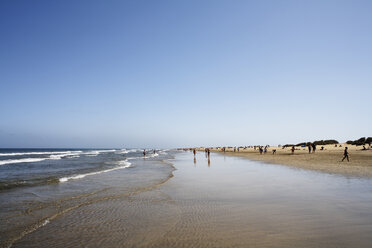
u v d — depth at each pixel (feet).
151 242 17.93
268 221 21.54
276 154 152.15
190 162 112.57
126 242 18.15
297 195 31.73
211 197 32.83
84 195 36.11
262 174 55.93
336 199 28.78
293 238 17.33
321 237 17.34
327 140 252.62
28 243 18.48
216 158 144.36
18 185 45.01
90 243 18.20
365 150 147.02
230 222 21.75
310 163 77.82
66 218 24.71
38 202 31.71
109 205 29.94
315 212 23.71
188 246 16.83
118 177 57.06
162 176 58.34
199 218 23.44
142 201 31.86
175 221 22.82
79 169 78.28
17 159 147.13
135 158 161.27
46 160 135.23
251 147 463.42
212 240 17.67
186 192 37.22
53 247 17.66
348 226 19.51
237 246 16.37
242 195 33.32
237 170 67.77
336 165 67.56
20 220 24.14
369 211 23.62
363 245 15.81
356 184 38.60
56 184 46.70
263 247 15.99
